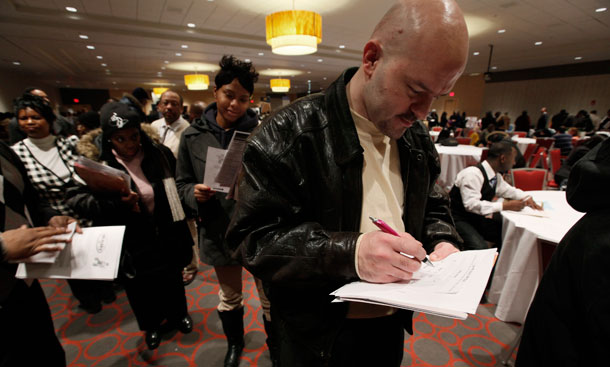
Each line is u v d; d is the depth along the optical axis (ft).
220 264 4.61
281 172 1.96
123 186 4.04
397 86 1.63
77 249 3.40
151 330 5.50
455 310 1.40
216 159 4.25
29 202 3.49
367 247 1.67
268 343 4.84
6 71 38.37
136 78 49.75
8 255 2.68
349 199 2.08
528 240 5.46
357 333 2.36
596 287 1.67
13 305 2.89
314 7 18.25
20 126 5.55
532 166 17.58
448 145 16.58
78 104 62.85
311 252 1.77
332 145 2.03
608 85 34.06
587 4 17.40
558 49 28.99
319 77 51.03
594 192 1.79
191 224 7.67
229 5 17.87
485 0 17.12
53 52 28.48
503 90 44.34
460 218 7.58
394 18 1.58
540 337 2.11
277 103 43.96
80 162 3.82
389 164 2.37
